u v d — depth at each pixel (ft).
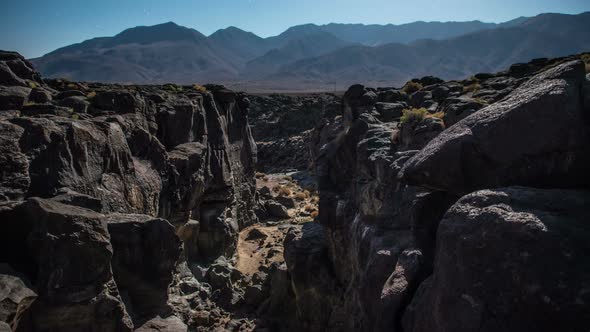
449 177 32.91
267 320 86.58
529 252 23.56
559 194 26.63
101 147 66.80
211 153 123.13
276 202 178.09
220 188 120.88
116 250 55.88
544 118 29.53
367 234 54.24
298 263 83.35
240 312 90.02
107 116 82.69
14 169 51.72
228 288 95.50
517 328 22.66
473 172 31.91
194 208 110.42
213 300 92.94
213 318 83.66
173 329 56.13
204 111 125.08
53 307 42.60
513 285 23.41
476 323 23.93
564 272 22.26
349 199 78.79
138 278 57.26
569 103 29.12
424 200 39.55
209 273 101.40
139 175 78.74
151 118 101.04
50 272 42.96
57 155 57.67
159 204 87.66
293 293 87.30
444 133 36.11
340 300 74.43
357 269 60.23
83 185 60.29
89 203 53.98
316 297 80.28
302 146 330.95
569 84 30.19
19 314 39.99
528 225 24.25
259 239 140.26
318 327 79.71
